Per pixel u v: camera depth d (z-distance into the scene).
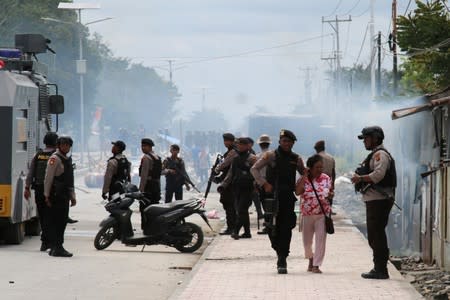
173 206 24.53
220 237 27.30
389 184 17.95
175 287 18.48
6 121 24.64
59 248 23.05
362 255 22.44
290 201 18.72
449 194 22.45
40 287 18.06
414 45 36.91
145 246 26.28
